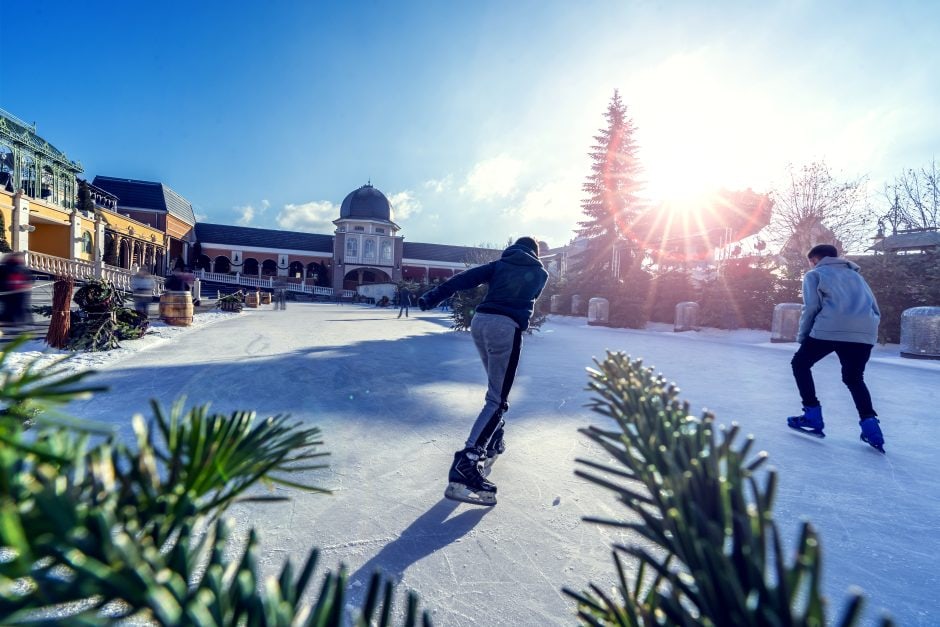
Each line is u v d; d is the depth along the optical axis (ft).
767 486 1.40
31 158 79.92
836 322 12.29
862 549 7.22
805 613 1.04
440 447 11.12
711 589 1.24
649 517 1.67
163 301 39.29
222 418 2.06
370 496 8.46
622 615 1.82
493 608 5.56
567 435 12.43
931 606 5.88
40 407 1.45
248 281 158.61
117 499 1.49
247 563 1.18
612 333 52.80
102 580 0.84
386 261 178.70
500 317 9.09
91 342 23.86
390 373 20.29
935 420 15.15
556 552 6.81
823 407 16.71
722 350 35.91
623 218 96.78
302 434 2.26
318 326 44.75
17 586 3.15
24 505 0.99
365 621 1.20
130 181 142.61
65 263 77.20
